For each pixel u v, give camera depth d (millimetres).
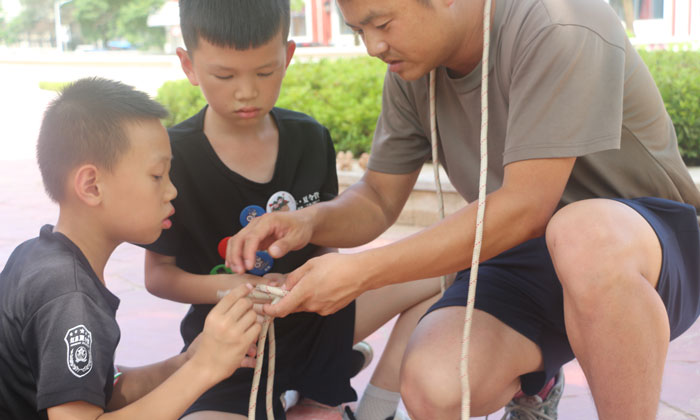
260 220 1833
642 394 1534
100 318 1535
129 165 1635
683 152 5094
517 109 1678
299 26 27547
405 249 1639
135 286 3816
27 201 6008
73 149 1612
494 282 1864
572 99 1624
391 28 1642
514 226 1663
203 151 2047
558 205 1897
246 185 2076
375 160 2168
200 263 2119
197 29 1850
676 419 2281
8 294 1577
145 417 1555
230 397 1977
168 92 6773
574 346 1598
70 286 1529
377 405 2086
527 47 1682
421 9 1623
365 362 2395
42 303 1511
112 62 20344
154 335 3123
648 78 1826
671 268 1634
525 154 1648
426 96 2006
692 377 2596
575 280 1519
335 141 5770
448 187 4715
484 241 1663
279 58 1918
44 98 15234
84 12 38031
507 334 1741
